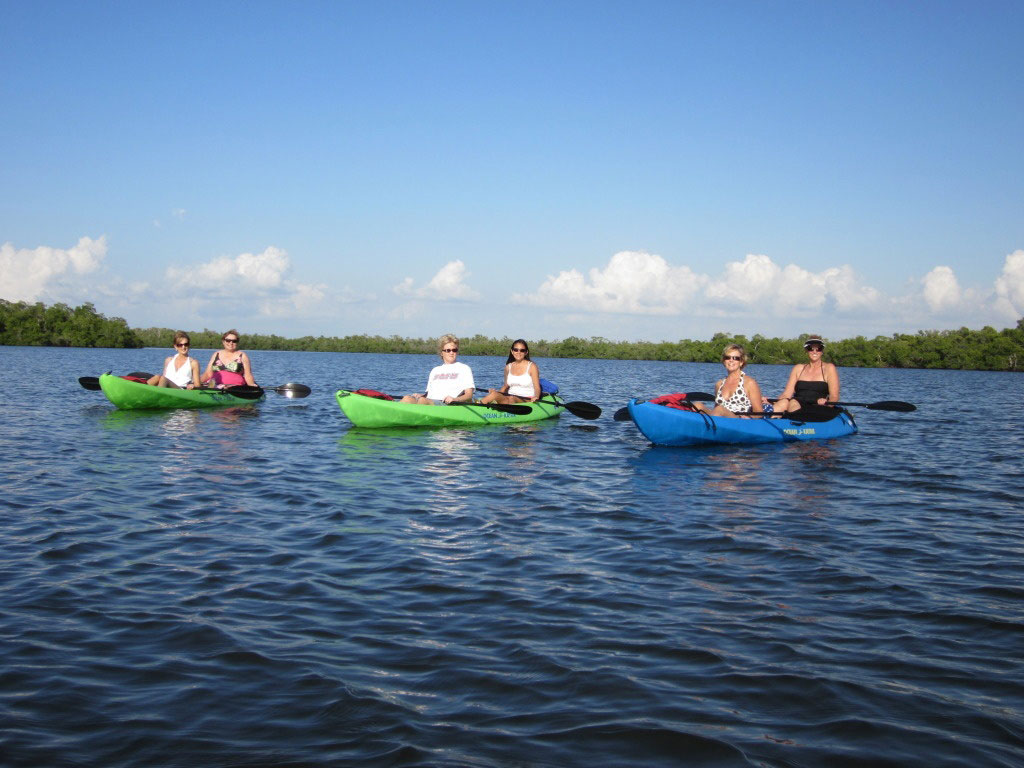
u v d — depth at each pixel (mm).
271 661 3424
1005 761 2691
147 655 3471
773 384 36688
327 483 7512
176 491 6957
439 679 3275
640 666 3426
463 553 5164
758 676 3336
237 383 15094
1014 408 19156
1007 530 5984
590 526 5969
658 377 37000
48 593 4238
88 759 2623
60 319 79062
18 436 10242
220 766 2600
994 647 3678
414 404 11750
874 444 11023
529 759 2676
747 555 5207
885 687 3246
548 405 13859
